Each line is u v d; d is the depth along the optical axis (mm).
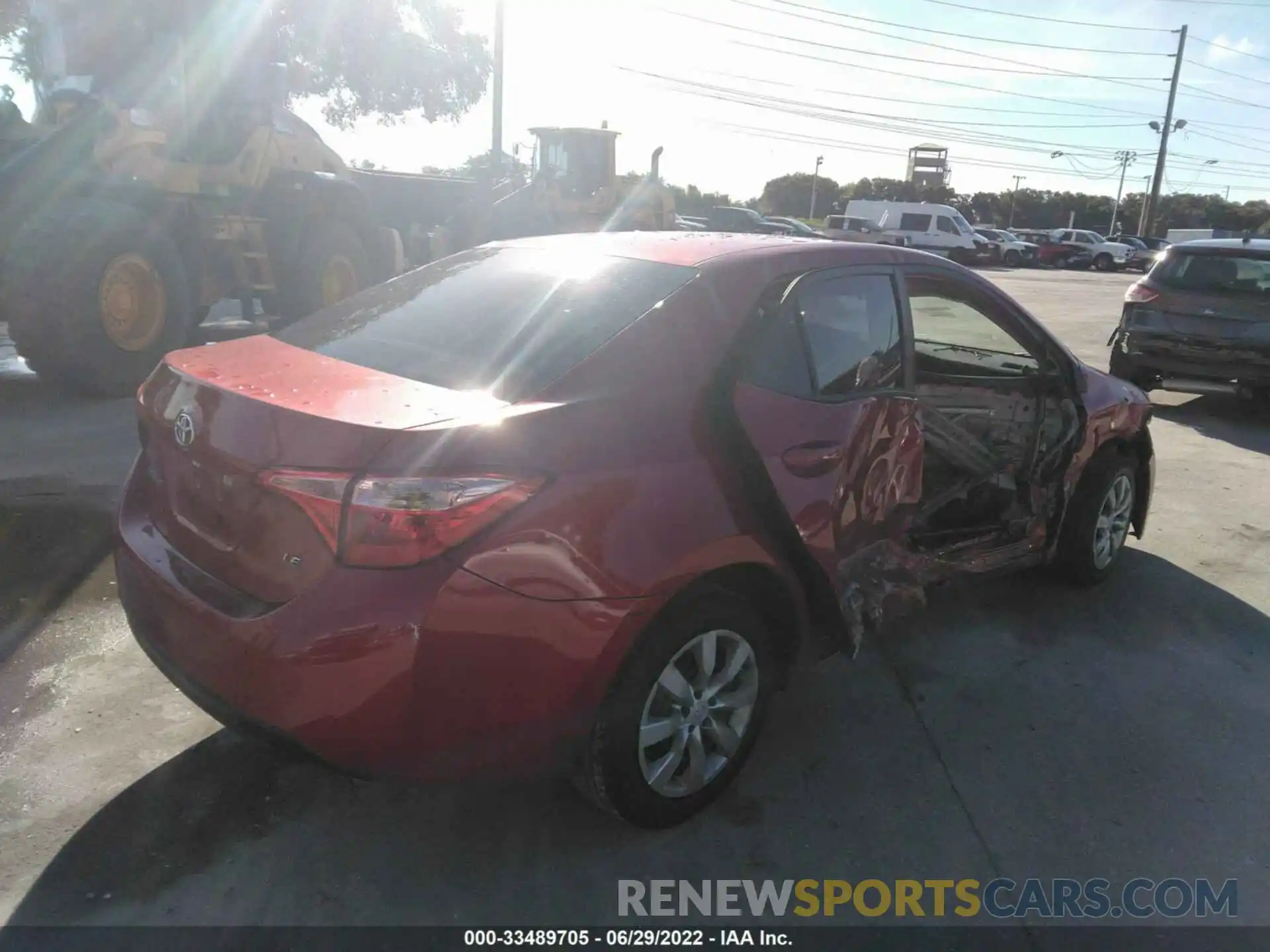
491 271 3461
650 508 2650
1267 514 6238
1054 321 17359
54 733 3307
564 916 2635
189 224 8992
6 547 4746
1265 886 2854
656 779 2857
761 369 3055
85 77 8672
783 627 3197
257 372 2883
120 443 6664
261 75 9672
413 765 2443
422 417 2463
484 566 2387
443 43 23266
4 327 11555
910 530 4027
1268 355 8547
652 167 17469
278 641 2379
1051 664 4121
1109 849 2986
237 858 2783
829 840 2977
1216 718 3744
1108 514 4852
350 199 10781
